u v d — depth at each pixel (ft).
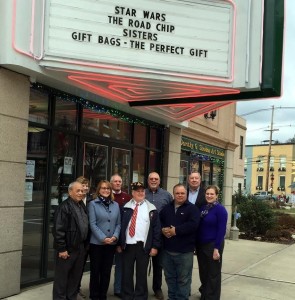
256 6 22.90
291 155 282.15
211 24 22.66
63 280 18.76
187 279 20.59
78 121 26.50
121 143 31.01
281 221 64.28
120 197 22.76
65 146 25.61
